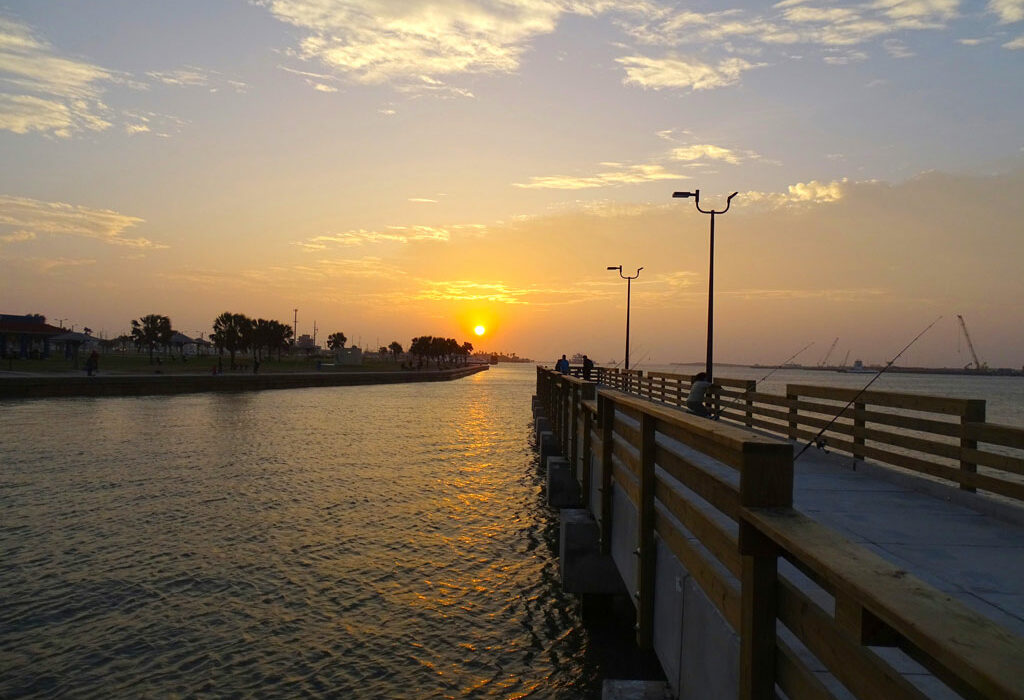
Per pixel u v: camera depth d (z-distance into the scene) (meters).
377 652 8.45
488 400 58.25
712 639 3.65
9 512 14.45
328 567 11.43
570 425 14.47
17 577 10.54
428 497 17.11
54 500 15.61
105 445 24.42
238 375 64.50
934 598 1.68
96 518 14.06
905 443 8.73
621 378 35.03
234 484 17.88
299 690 7.49
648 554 5.30
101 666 7.85
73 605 9.52
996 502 6.71
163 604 9.64
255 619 9.26
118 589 10.14
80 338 75.19
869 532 6.09
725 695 3.39
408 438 29.28
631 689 4.76
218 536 12.96
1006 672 1.27
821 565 2.00
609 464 7.98
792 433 12.61
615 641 8.92
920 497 7.84
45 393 44.88
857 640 1.90
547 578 11.27
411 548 12.68
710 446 3.54
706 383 17.12
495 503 16.64
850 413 10.47
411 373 105.19
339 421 36.06
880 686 1.90
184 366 91.62
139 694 7.29
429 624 9.32
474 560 12.12
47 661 7.93
